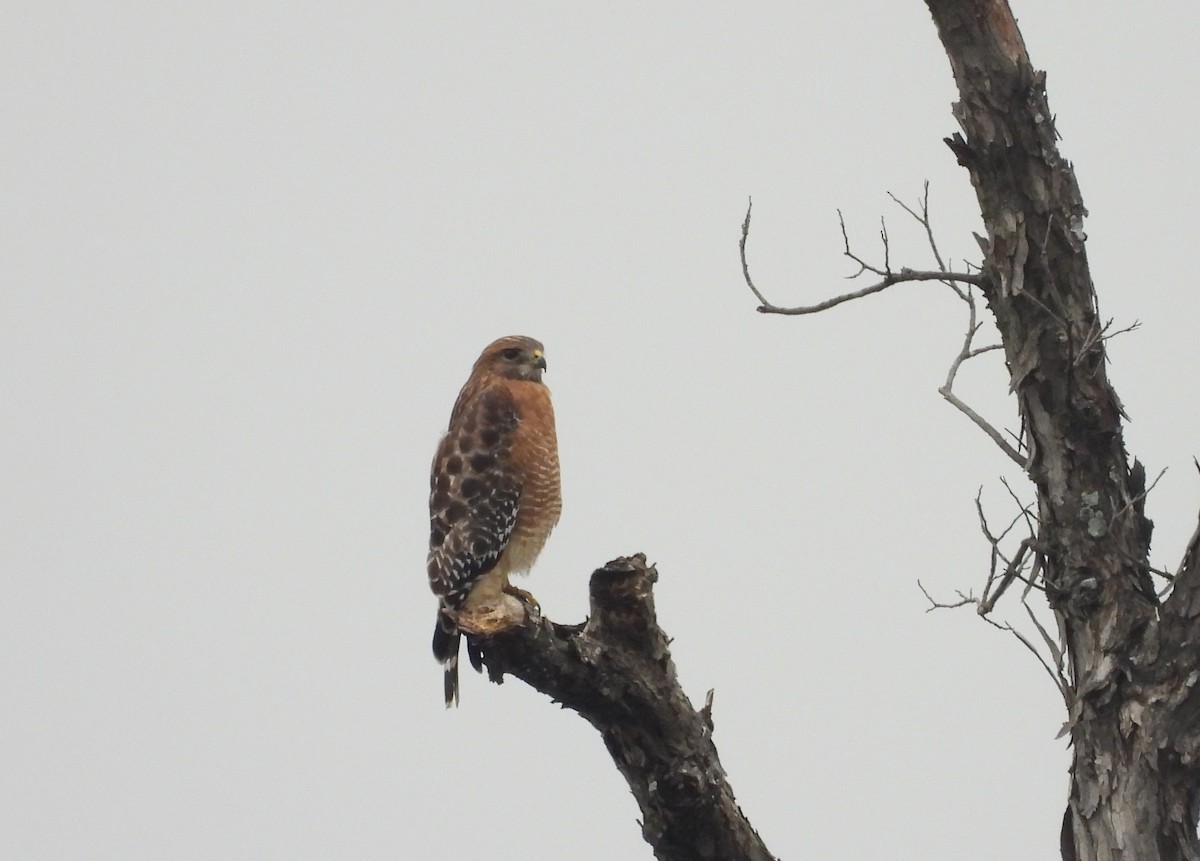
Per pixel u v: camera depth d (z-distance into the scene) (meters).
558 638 10.23
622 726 10.55
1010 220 11.23
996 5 11.19
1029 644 11.10
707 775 10.60
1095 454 11.09
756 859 10.87
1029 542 11.18
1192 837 10.45
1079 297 11.16
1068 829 11.00
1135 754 10.51
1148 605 10.84
